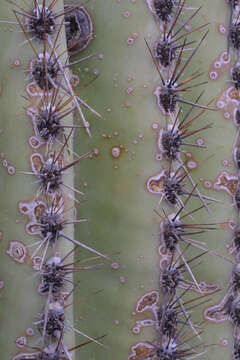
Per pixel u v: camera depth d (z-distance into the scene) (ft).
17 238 1.63
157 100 1.71
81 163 1.73
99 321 1.73
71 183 1.65
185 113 1.80
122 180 1.71
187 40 1.79
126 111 1.71
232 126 1.82
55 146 1.64
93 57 1.72
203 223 1.81
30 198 1.63
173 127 1.70
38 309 1.64
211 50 1.80
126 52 1.71
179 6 1.75
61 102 1.65
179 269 1.73
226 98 1.81
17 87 1.63
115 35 1.71
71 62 1.73
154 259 1.71
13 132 1.63
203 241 1.81
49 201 1.63
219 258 1.82
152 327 1.73
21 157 1.63
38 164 1.63
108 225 1.72
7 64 1.63
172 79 1.71
